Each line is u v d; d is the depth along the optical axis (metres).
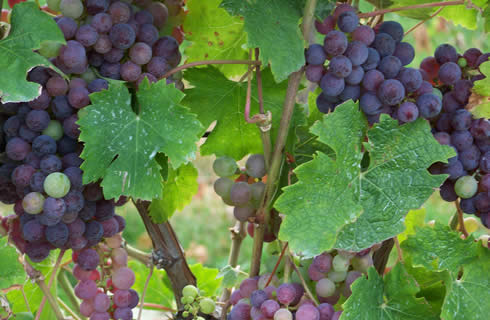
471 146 0.68
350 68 0.66
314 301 0.68
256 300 0.68
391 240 0.74
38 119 0.65
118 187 0.66
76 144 0.67
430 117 0.67
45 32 0.64
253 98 0.76
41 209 0.65
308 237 0.65
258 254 0.73
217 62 0.70
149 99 0.67
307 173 0.65
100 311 0.72
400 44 0.69
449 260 0.68
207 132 0.78
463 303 0.68
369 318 0.67
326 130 0.66
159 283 0.85
